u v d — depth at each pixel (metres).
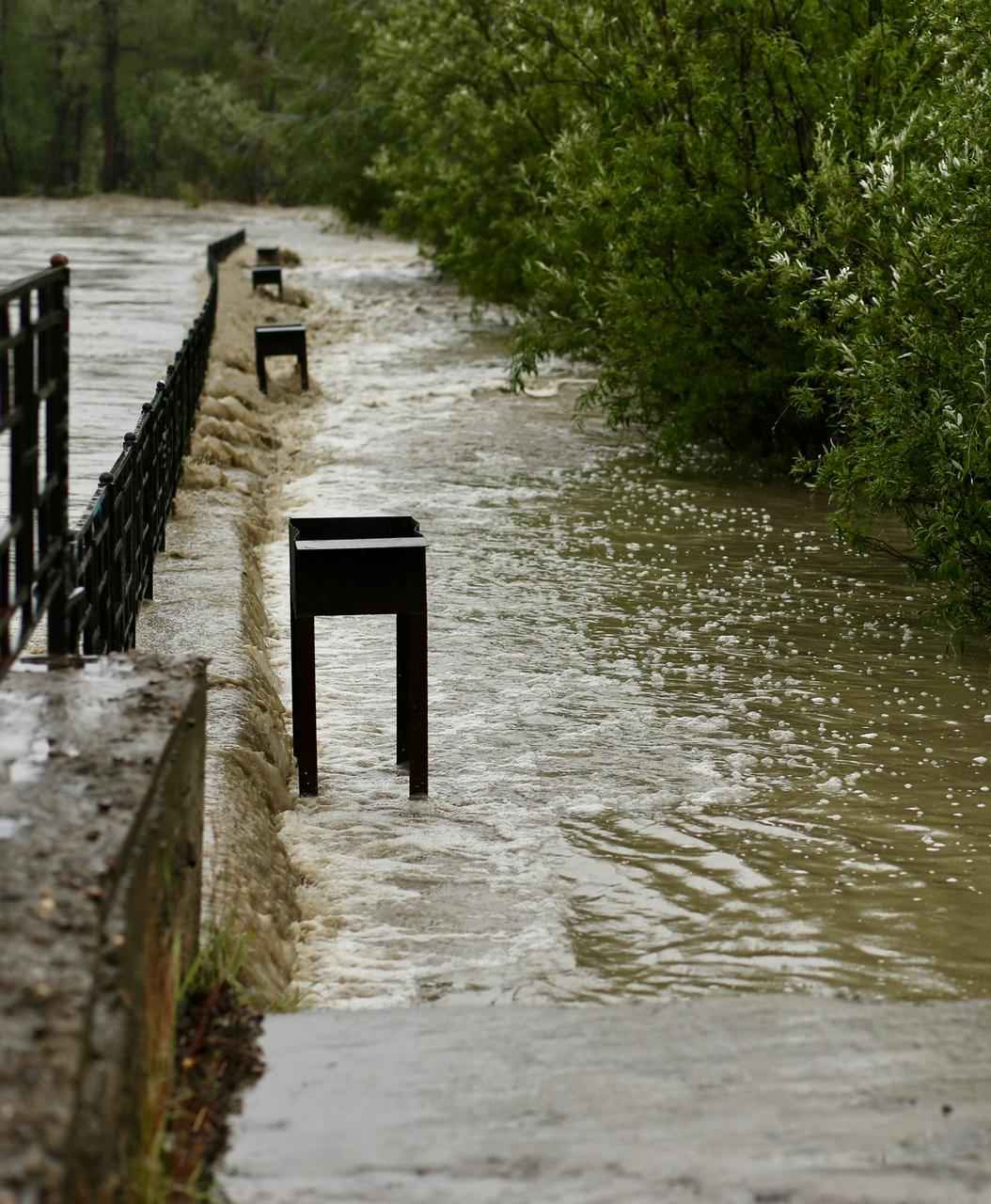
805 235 28.44
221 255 97.12
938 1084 8.34
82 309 69.44
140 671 9.48
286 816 15.66
